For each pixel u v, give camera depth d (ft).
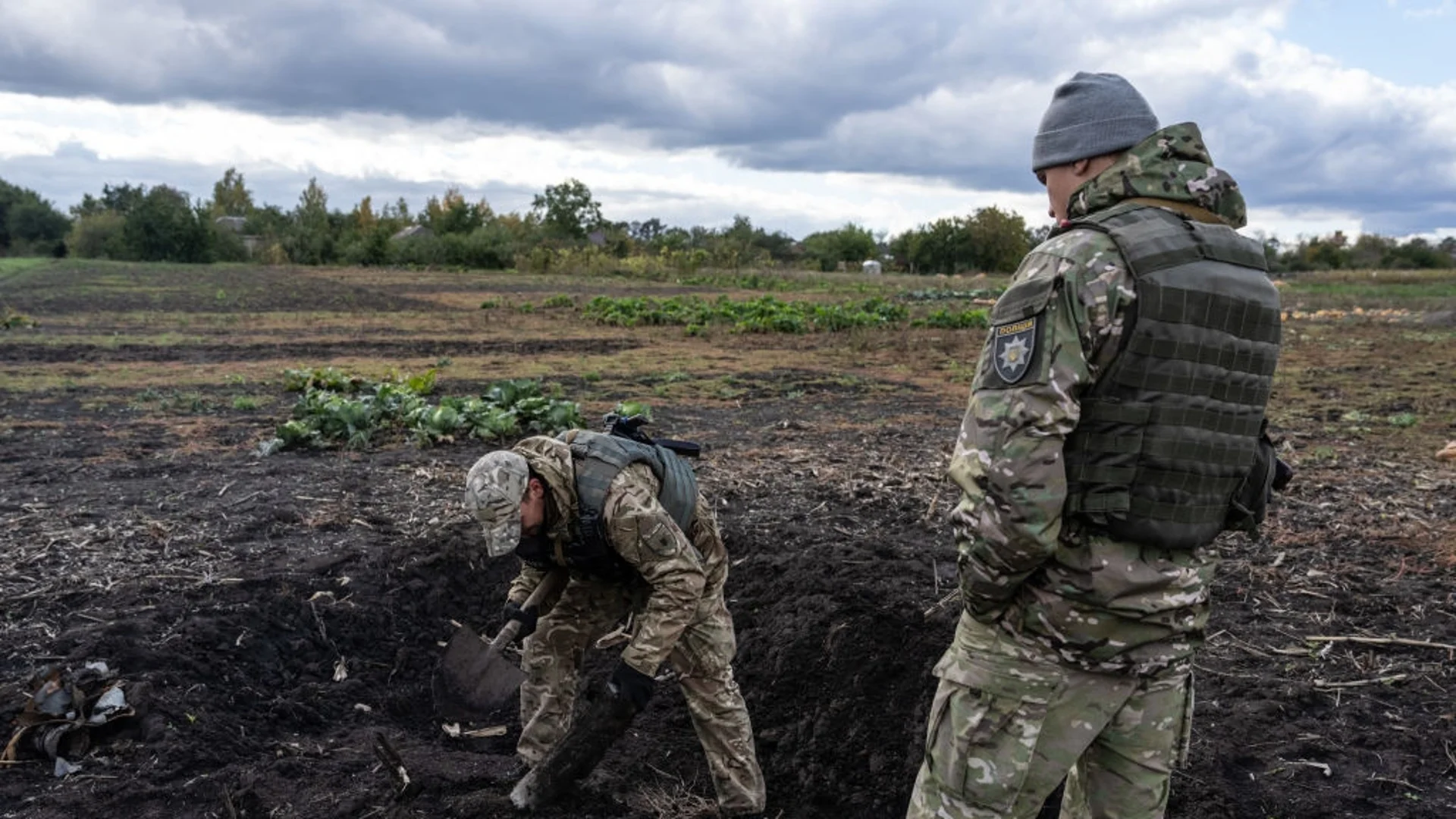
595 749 10.77
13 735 12.57
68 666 13.75
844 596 15.56
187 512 20.94
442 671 11.60
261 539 19.31
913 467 26.40
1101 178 7.61
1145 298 7.05
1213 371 7.24
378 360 51.49
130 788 11.77
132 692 13.16
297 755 13.03
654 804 12.26
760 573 17.67
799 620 15.26
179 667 14.10
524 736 12.30
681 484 10.69
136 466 25.31
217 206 349.61
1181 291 7.10
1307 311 93.30
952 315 75.20
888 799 12.49
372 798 11.93
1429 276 158.61
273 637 15.57
